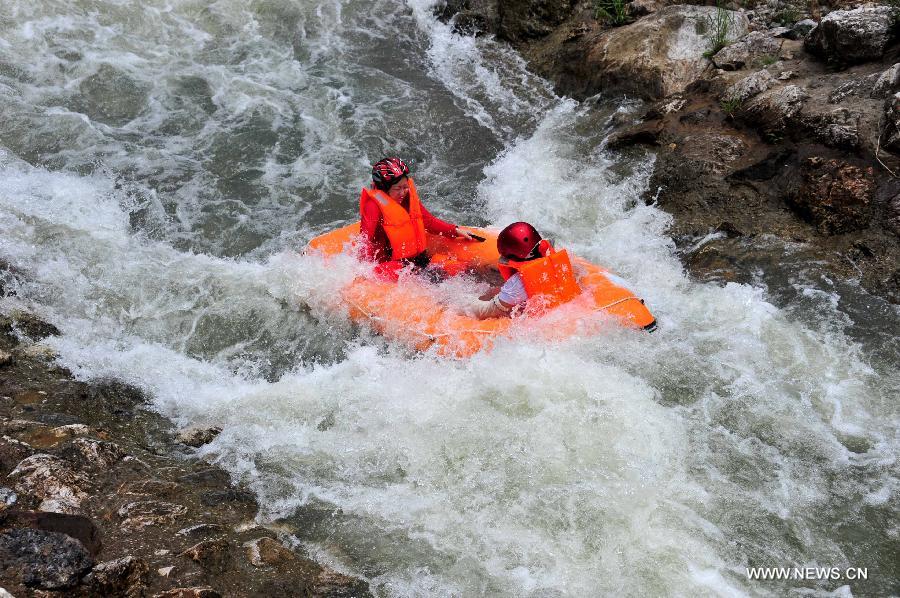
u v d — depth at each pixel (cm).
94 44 912
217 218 706
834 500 415
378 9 1034
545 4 942
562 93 882
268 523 390
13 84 841
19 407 431
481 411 467
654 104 784
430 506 409
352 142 815
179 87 872
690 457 441
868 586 371
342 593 350
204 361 541
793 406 473
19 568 290
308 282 596
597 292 531
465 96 892
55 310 552
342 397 489
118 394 477
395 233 584
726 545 389
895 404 473
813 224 623
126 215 694
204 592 314
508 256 522
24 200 676
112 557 329
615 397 470
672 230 664
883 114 630
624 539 389
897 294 554
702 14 834
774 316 549
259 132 819
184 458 431
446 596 357
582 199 718
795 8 843
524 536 391
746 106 714
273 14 1005
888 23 693
